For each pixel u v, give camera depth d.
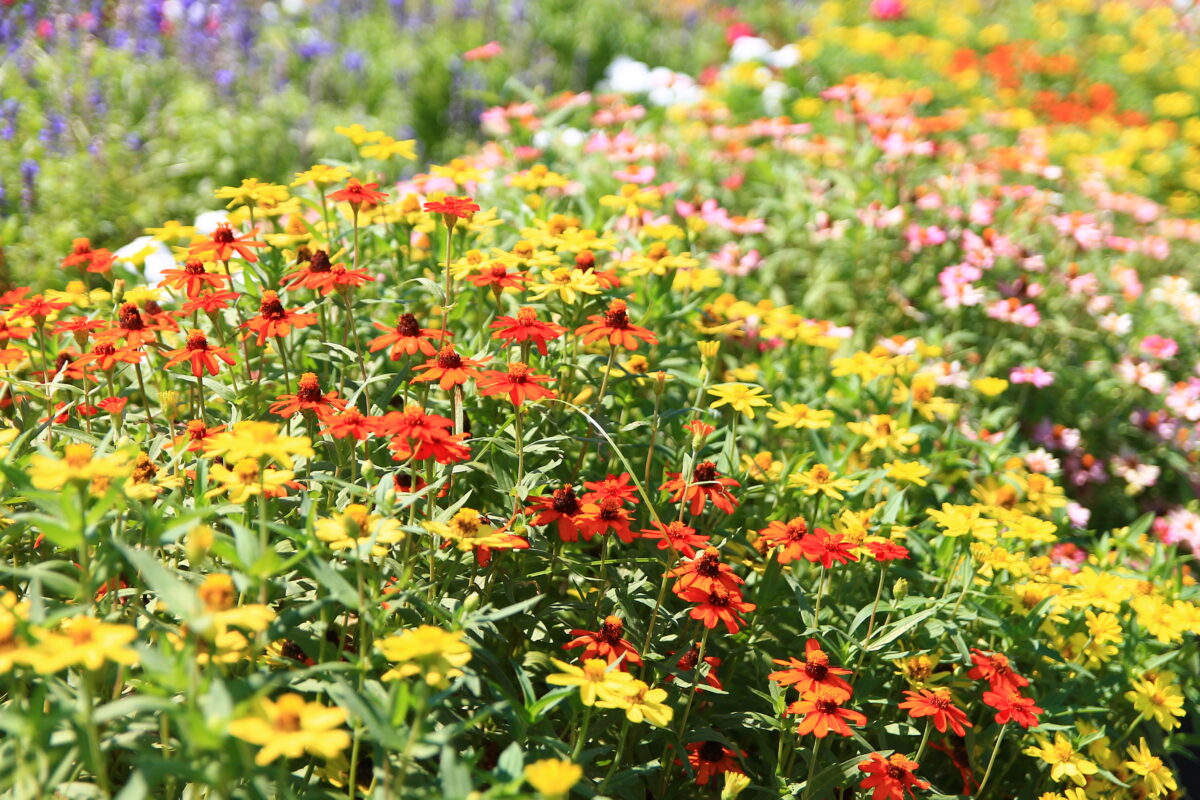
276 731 1.88
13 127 6.49
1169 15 12.99
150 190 6.57
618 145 6.42
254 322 3.24
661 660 3.16
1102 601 3.56
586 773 2.91
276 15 9.98
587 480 3.71
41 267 5.36
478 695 2.49
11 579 2.79
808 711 2.91
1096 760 3.52
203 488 2.66
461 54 10.52
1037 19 12.92
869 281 6.34
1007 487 4.25
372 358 4.00
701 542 3.02
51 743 2.05
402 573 2.85
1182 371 6.58
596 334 3.46
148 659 1.91
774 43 12.12
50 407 3.08
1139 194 8.68
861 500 4.09
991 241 6.09
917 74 11.17
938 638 3.40
